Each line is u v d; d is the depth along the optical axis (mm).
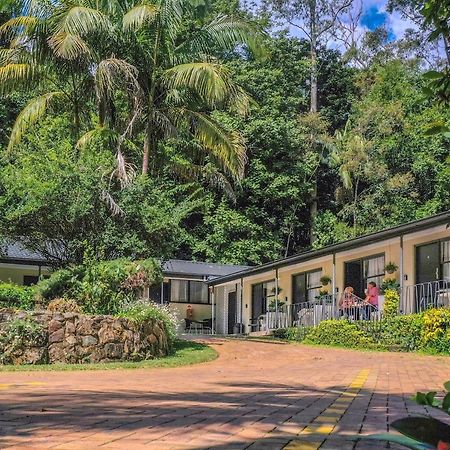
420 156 33406
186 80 17453
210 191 36219
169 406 5395
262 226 37469
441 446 1537
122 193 15820
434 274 18688
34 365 11234
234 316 31406
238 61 38500
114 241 15312
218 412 5012
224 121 35969
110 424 4305
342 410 5211
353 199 37844
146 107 18484
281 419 4629
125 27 17141
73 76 18906
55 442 3568
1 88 18812
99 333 12203
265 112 37594
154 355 13133
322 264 24438
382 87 38344
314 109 41531
